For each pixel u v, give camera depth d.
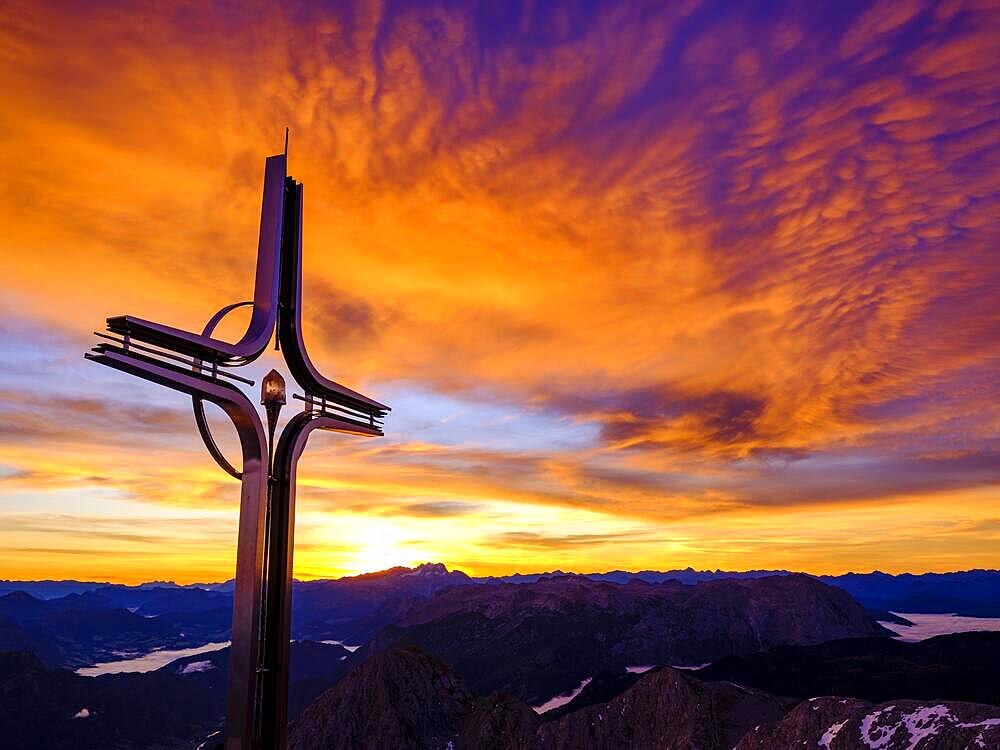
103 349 14.20
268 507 18.05
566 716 186.88
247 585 16.42
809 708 134.12
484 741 180.12
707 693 181.12
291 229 19.33
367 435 21.34
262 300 18.00
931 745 112.62
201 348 15.78
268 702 17.17
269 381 18.08
